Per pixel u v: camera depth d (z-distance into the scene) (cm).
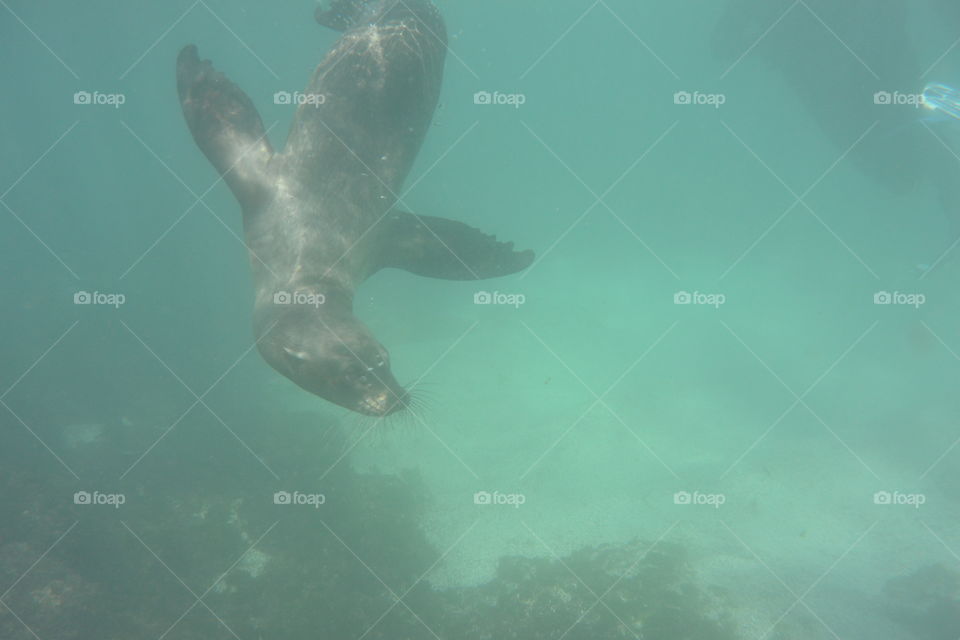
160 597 694
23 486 838
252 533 830
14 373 1408
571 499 971
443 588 788
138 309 1967
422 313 1948
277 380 1503
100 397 1357
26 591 647
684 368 1477
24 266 2417
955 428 1104
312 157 479
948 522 869
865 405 1242
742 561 807
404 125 531
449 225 559
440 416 1219
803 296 2033
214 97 505
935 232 2945
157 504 883
